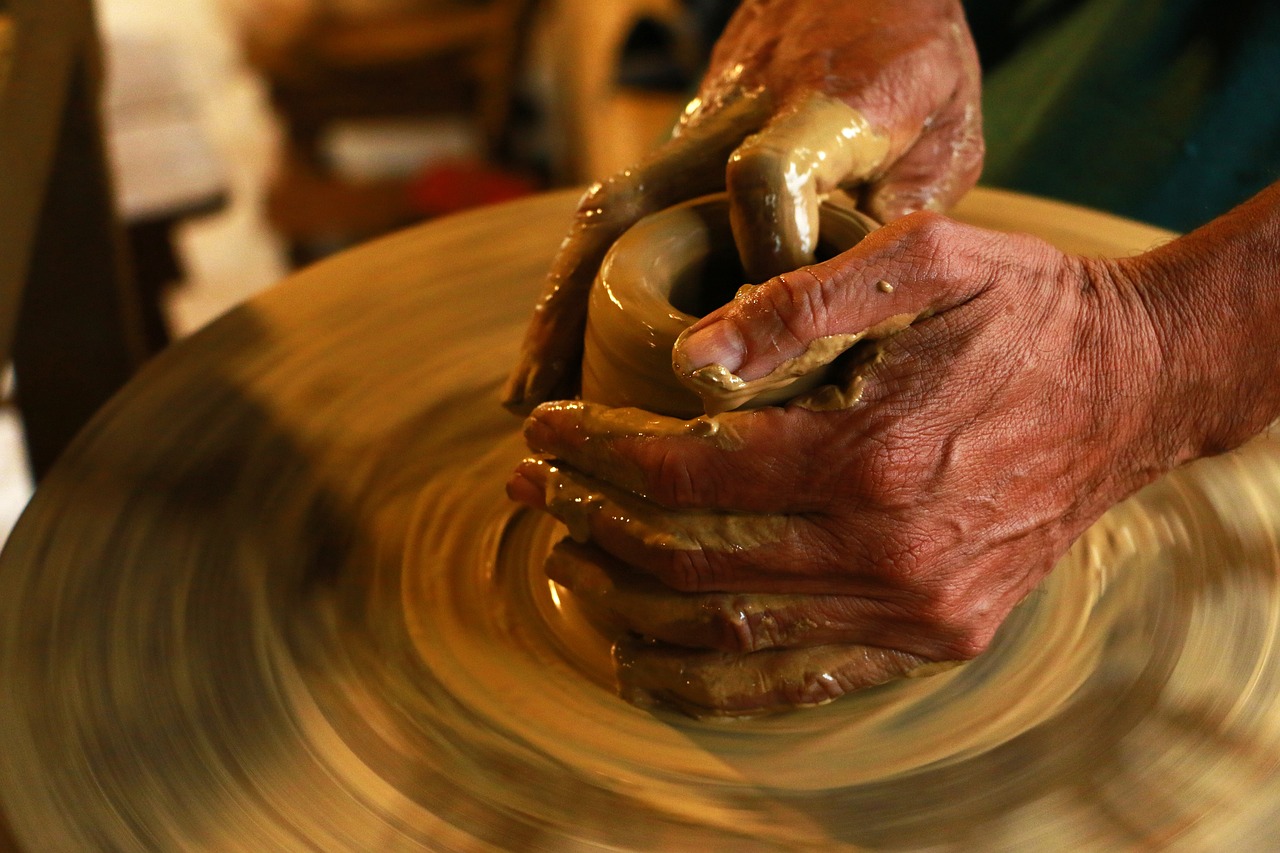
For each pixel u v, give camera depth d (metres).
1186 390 0.71
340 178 2.20
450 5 2.12
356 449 0.79
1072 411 0.70
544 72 2.47
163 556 0.74
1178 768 0.67
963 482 0.68
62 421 1.03
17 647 0.71
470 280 0.88
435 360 0.84
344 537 0.76
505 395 0.75
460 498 0.78
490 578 0.74
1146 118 1.00
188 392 0.81
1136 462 0.72
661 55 2.18
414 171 2.37
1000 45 1.15
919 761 0.68
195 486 0.77
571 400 0.71
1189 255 0.72
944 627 0.69
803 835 0.66
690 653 0.69
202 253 2.30
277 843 0.66
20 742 0.68
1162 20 1.01
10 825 0.66
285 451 0.79
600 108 2.11
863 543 0.68
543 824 0.66
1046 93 1.05
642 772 0.68
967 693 0.70
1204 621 0.72
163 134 1.46
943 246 0.67
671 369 0.68
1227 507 0.76
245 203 2.46
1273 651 0.71
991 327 0.68
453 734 0.69
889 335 0.67
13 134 0.80
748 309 0.65
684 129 0.76
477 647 0.72
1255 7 0.98
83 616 0.72
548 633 0.73
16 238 0.79
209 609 0.73
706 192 0.75
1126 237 0.88
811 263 0.70
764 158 0.70
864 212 0.78
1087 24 1.06
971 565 0.69
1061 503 0.71
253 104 2.81
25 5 0.85
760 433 0.66
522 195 2.16
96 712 0.69
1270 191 0.74
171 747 0.68
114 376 1.01
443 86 2.11
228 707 0.69
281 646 0.72
